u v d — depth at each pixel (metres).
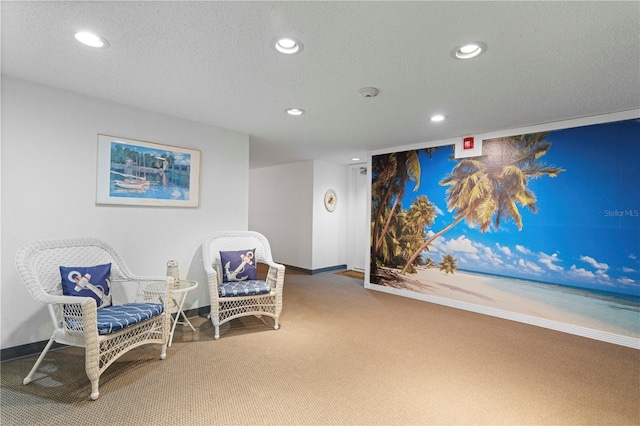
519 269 3.45
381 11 1.50
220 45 1.83
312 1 1.43
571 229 3.13
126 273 2.59
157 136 3.09
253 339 2.84
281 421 1.72
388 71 2.14
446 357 2.53
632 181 2.82
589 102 2.68
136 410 1.79
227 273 3.22
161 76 2.27
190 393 1.97
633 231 2.81
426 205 4.24
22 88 2.35
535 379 2.20
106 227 2.78
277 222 6.76
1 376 2.10
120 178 2.85
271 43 1.80
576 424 1.73
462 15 1.52
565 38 1.70
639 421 1.76
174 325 2.88
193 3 1.45
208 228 3.50
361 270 6.28
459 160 3.93
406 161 4.46
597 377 2.24
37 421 1.68
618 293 2.87
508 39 1.73
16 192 2.34
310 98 2.67
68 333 1.98
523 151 3.43
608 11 1.47
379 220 4.79
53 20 1.60
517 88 2.40
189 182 3.32
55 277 2.26
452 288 3.97
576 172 3.10
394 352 2.60
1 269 2.28
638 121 2.80
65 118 2.55
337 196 6.36
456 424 1.72
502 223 3.57
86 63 2.08
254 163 6.44
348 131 3.74
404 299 4.29
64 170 2.55
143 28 1.67
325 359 2.46
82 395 1.92
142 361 2.38
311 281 5.35
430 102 2.72
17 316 2.35
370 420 1.74
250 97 2.67
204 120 3.33
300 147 4.70
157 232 3.11
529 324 3.34
